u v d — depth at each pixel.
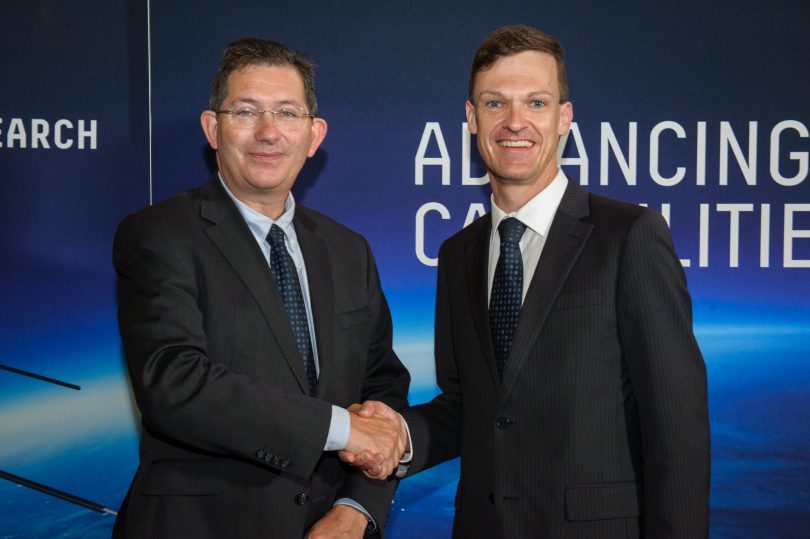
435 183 3.06
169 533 1.74
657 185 3.04
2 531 3.00
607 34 3.03
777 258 3.03
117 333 3.04
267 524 1.78
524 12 3.03
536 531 1.77
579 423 1.77
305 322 1.90
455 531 1.96
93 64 3.03
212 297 1.83
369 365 2.16
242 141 1.87
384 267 3.06
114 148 3.04
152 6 3.02
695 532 1.68
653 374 1.71
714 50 3.02
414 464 2.06
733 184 3.03
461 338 1.98
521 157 1.87
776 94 3.02
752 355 3.02
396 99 3.05
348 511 1.90
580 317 1.78
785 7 3.01
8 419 3.01
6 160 3.02
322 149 3.05
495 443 1.83
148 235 1.85
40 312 3.03
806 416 3.00
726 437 3.01
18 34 3.02
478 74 1.92
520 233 1.92
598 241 1.82
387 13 3.04
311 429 1.74
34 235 3.03
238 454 1.73
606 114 3.04
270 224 1.95
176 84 3.03
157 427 1.77
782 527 3.00
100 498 3.03
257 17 3.03
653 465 1.72
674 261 1.78
